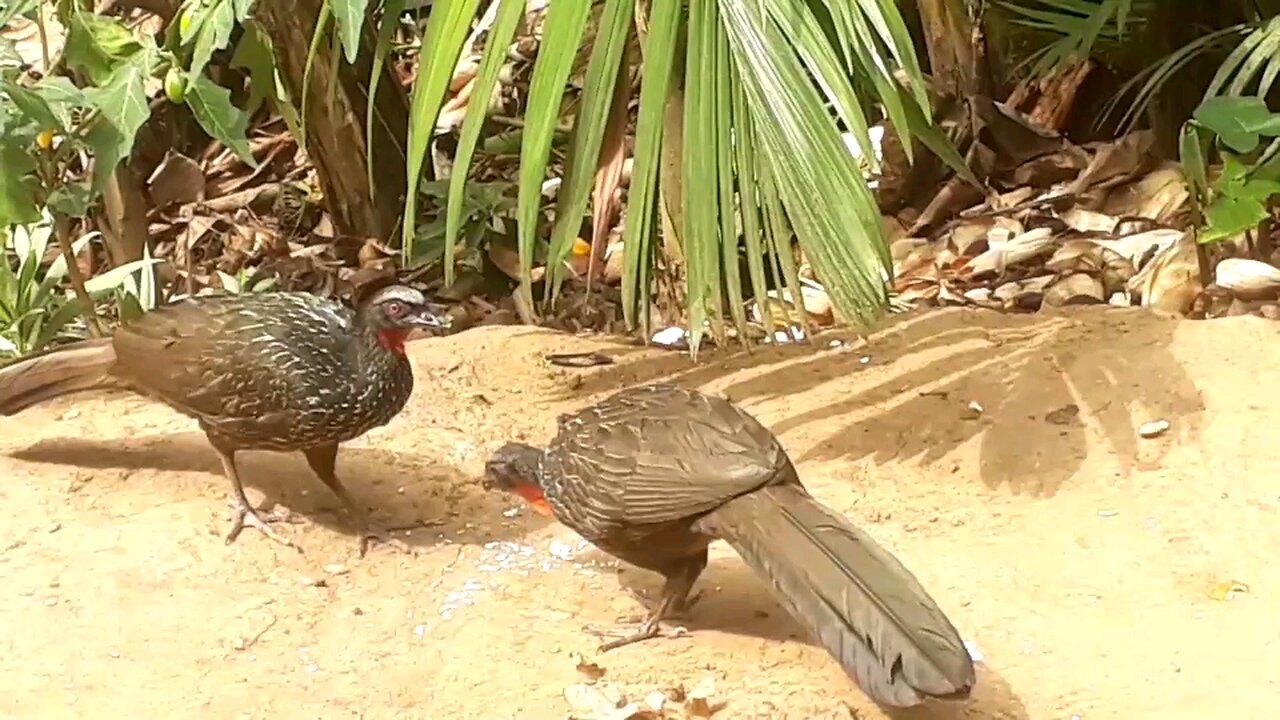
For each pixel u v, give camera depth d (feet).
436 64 14.78
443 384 16.12
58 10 17.04
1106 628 14.14
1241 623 14.14
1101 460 15.19
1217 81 17.20
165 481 15.15
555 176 19.66
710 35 14.62
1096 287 18.29
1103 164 19.65
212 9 16.03
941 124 20.01
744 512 13.64
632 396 14.24
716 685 13.80
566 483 14.02
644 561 14.03
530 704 13.73
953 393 15.67
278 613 14.32
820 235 14.51
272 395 14.40
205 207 21.04
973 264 18.84
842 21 14.64
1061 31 19.45
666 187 16.22
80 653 14.06
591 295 18.62
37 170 16.43
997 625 14.14
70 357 14.99
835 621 13.28
